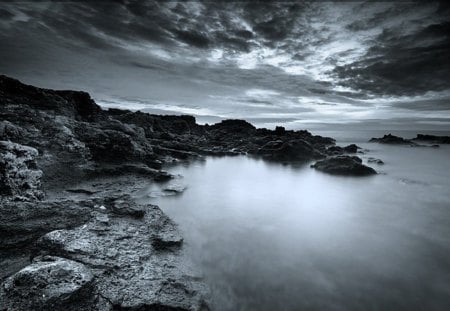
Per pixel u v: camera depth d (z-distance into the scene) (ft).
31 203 32.17
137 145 88.84
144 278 24.59
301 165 104.53
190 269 28.55
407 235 40.32
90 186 58.18
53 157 60.13
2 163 38.96
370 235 40.04
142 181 66.03
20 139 57.93
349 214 49.70
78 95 105.81
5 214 29.63
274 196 61.87
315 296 25.71
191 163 105.19
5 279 20.57
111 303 20.66
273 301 24.82
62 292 18.78
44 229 29.45
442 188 70.28
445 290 26.94
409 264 31.83
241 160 116.06
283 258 32.71
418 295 26.18
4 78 78.28
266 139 157.79
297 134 177.68
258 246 35.88
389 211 51.78
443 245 36.88
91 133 75.72
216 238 38.04
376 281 28.35
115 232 31.12
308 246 36.17
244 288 26.55
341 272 29.94
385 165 111.24
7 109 66.18
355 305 24.61
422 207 54.65
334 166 91.76
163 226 36.04
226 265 30.71
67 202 34.40
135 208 37.70
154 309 21.45
